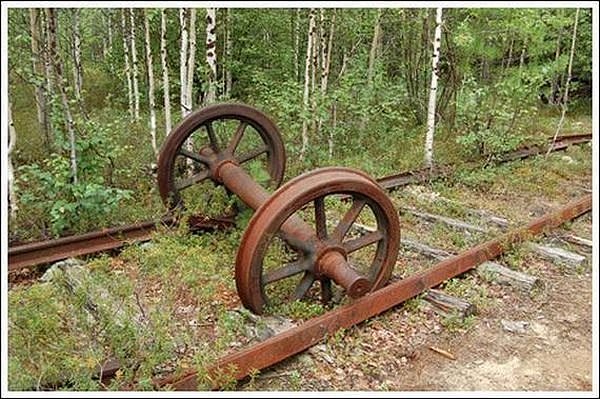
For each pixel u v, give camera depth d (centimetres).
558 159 1020
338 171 455
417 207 759
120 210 664
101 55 1634
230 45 1352
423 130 1125
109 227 632
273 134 692
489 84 1255
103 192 621
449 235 658
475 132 1006
